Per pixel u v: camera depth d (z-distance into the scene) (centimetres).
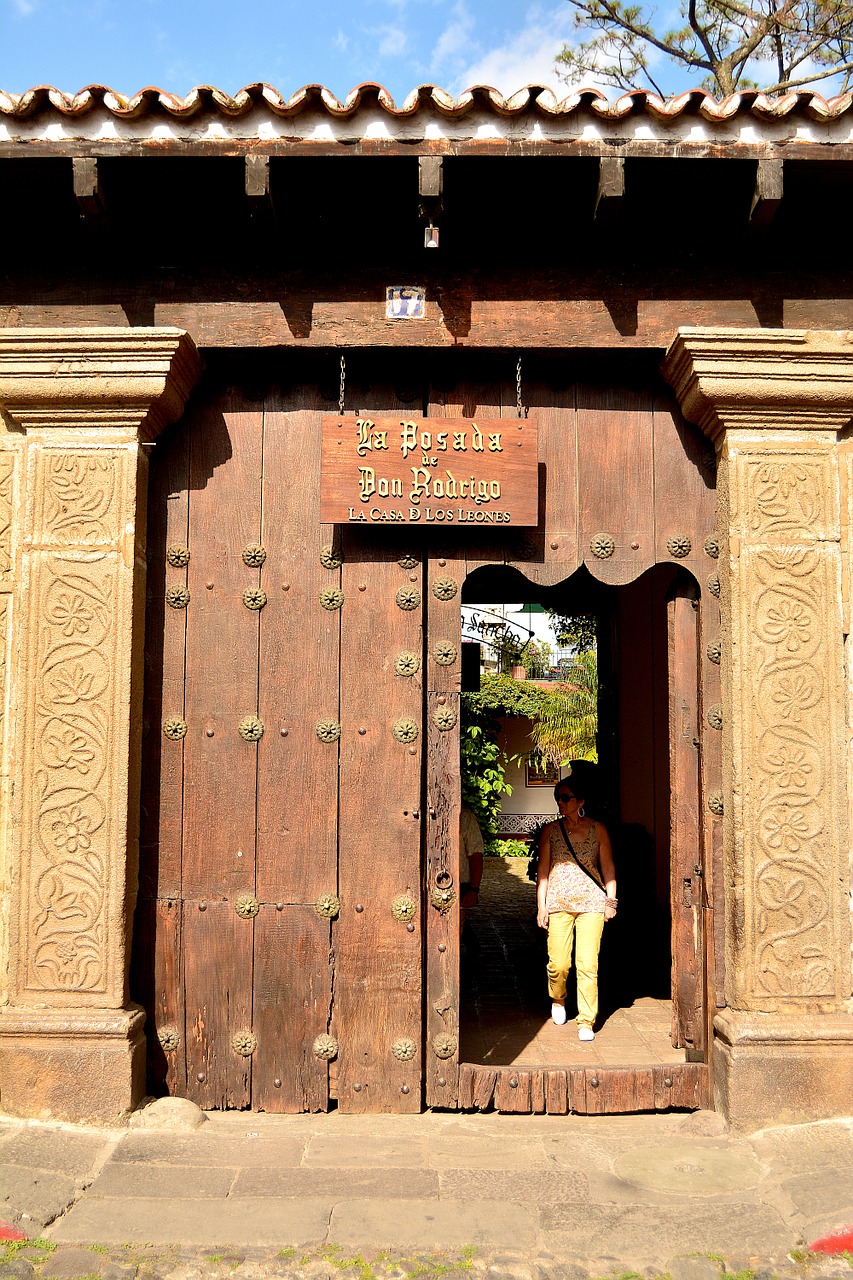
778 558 389
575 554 407
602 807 570
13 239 405
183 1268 282
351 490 396
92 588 385
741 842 378
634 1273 282
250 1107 385
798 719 384
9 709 385
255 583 405
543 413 414
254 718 398
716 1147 352
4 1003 373
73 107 362
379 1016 387
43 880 376
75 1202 313
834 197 393
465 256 401
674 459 413
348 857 393
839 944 378
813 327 402
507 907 916
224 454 411
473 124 368
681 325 400
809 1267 285
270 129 367
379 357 407
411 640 402
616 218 379
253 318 397
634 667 693
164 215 401
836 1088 365
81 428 392
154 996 389
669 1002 557
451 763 400
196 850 394
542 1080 384
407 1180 327
